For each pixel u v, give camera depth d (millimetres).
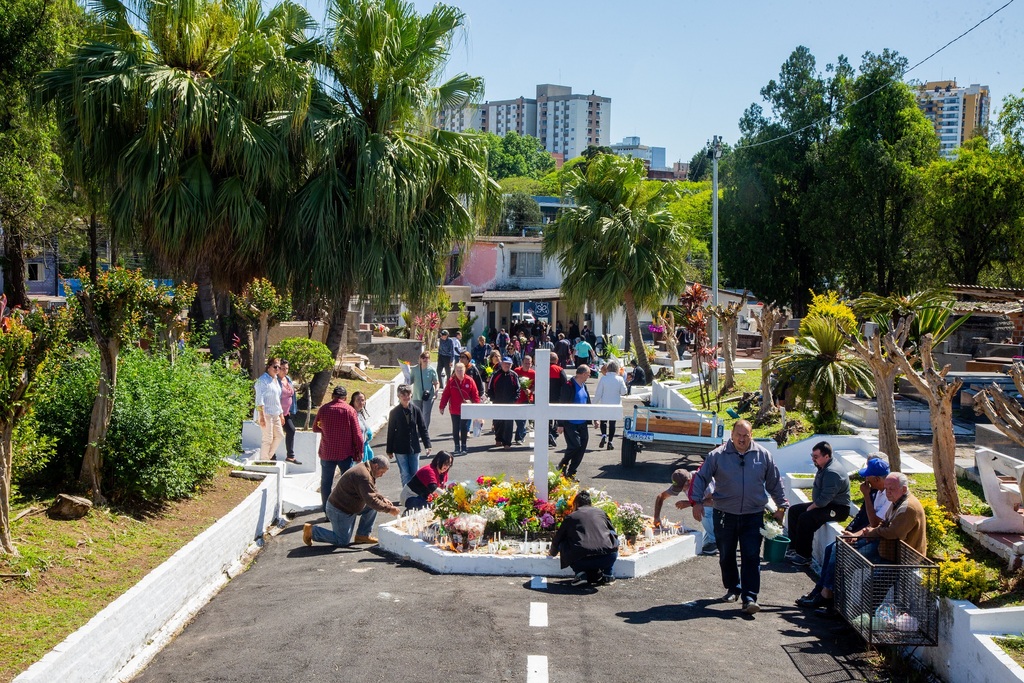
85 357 11117
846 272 45062
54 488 9930
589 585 9047
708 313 25906
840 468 10188
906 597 7145
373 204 18797
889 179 42312
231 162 18359
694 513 9258
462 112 21766
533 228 59062
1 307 8141
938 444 9555
